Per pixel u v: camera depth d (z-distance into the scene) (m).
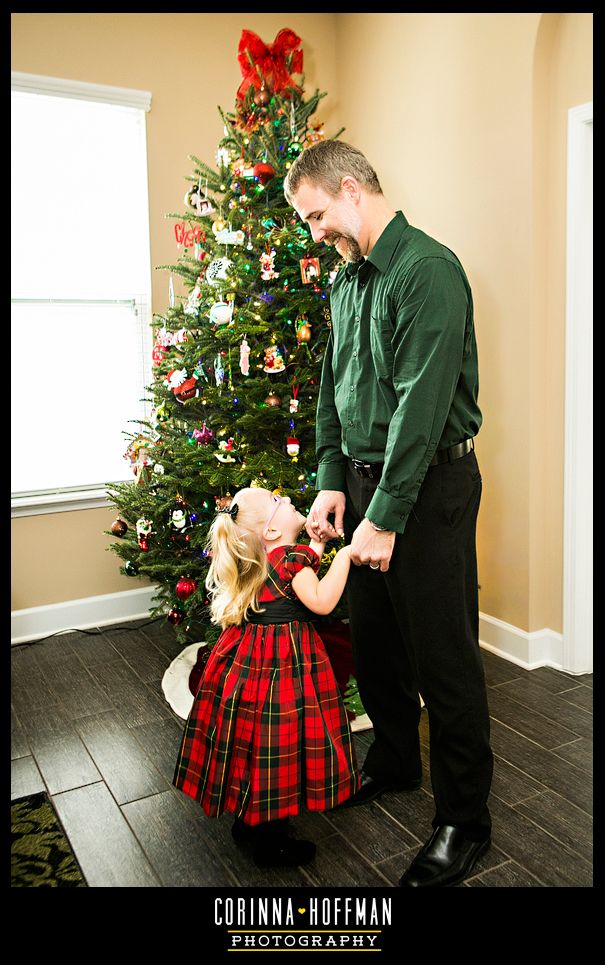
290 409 2.43
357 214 1.60
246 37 2.63
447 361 1.46
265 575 1.71
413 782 2.02
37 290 3.16
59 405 3.27
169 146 3.33
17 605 3.20
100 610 3.36
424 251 1.50
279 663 1.65
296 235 2.41
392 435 1.50
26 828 1.91
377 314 1.58
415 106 3.14
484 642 3.02
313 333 2.59
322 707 1.68
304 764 1.62
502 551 2.90
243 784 1.60
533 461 2.73
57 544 3.25
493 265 2.81
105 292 3.32
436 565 1.58
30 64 3.00
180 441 2.68
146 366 3.45
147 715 2.52
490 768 1.67
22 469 3.22
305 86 3.65
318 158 1.59
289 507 1.80
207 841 1.85
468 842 1.68
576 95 2.51
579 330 2.59
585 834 1.82
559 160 2.59
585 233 2.55
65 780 2.13
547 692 2.59
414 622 1.61
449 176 2.99
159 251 3.35
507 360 2.79
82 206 3.22
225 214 2.63
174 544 2.76
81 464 3.35
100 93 3.11
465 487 1.62
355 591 1.84
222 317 2.40
